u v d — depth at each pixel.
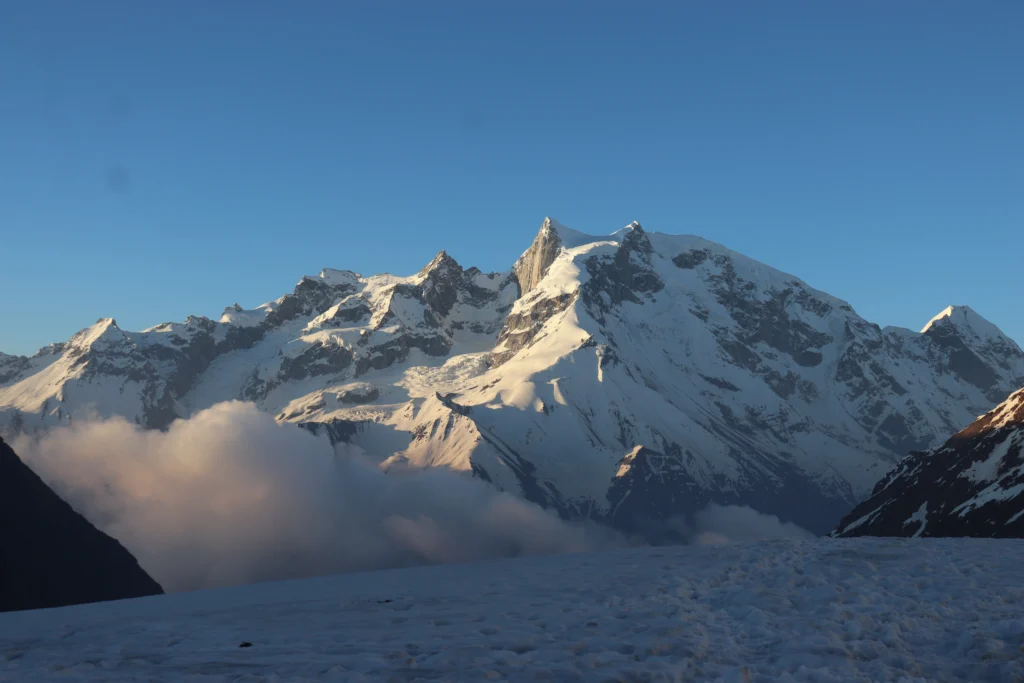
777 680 17.38
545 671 17.81
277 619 25.83
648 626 21.67
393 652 19.91
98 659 20.61
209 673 18.67
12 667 20.28
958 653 19.45
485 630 22.42
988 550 32.28
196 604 31.67
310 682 17.64
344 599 29.19
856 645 19.59
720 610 23.97
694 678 17.55
